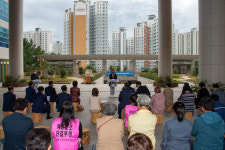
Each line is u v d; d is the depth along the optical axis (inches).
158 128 232.1
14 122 110.0
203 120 109.1
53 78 1225.4
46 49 7052.2
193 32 5497.1
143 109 118.0
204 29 388.5
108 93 542.9
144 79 1437.0
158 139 197.2
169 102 313.7
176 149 106.7
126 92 221.8
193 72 1411.2
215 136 106.2
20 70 759.7
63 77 1095.6
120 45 7234.3
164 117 284.2
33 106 253.6
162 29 757.3
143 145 56.7
